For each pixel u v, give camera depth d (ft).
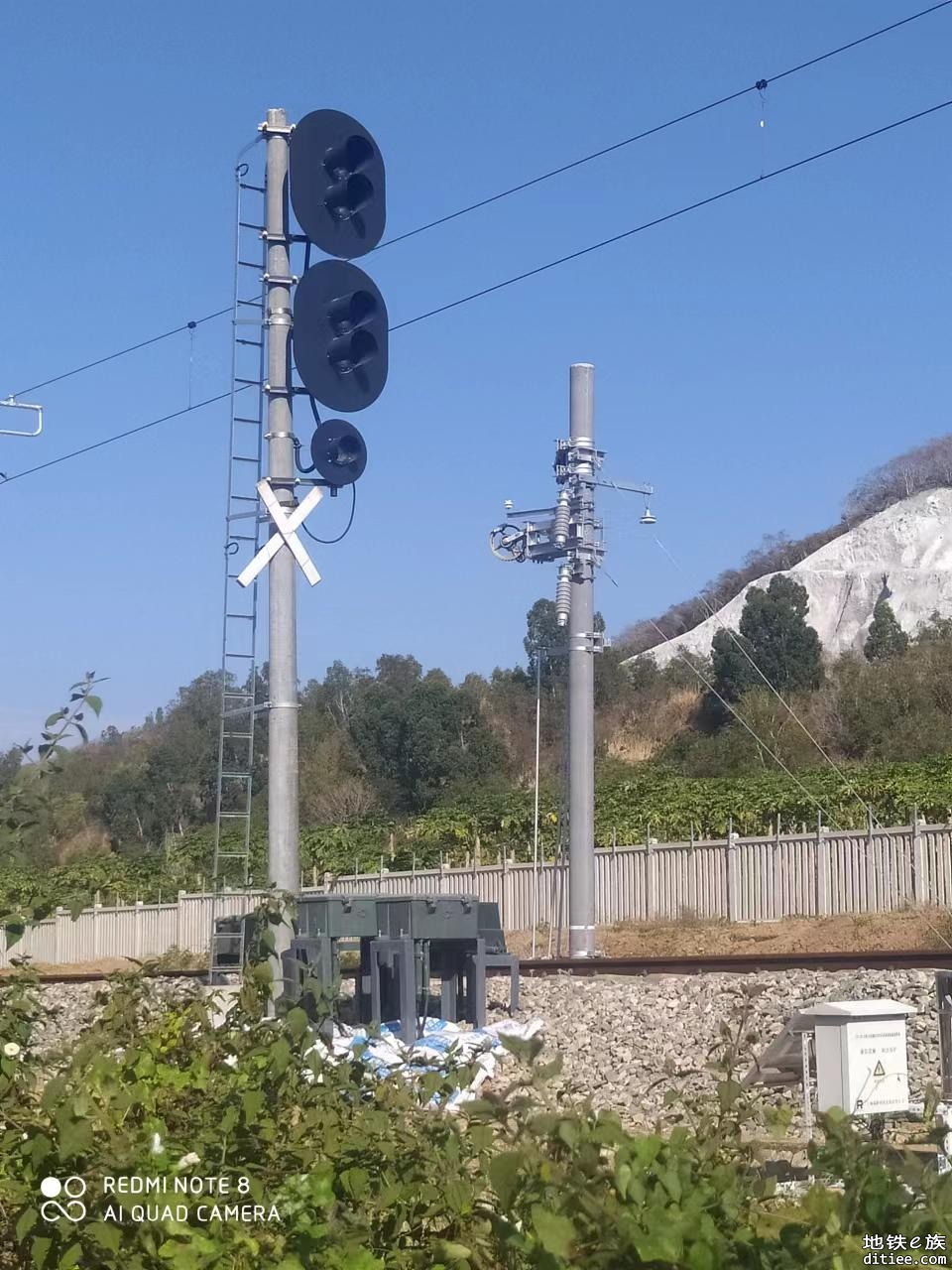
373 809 190.19
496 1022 52.75
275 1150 16.14
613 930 96.94
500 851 118.93
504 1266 14.71
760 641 209.97
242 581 46.11
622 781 159.43
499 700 221.66
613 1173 13.55
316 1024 21.57
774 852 92.79
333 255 48.08
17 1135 15.30
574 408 80.12
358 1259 14.61
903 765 128.98
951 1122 26.09
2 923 18.45
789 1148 21.80
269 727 46.03
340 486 47.50
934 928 77.30
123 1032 19.79
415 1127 16.79
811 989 49.06
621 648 305.12
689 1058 43.98
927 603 272.72
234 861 59.41
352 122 48.29
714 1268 12.38
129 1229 14.44
